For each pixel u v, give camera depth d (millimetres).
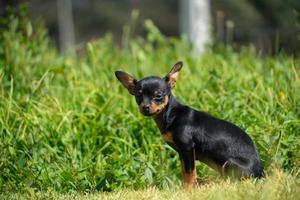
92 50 12914
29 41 13023
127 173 9094
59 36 32062
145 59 13617
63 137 9781
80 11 34719
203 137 8594
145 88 8719
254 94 10375
